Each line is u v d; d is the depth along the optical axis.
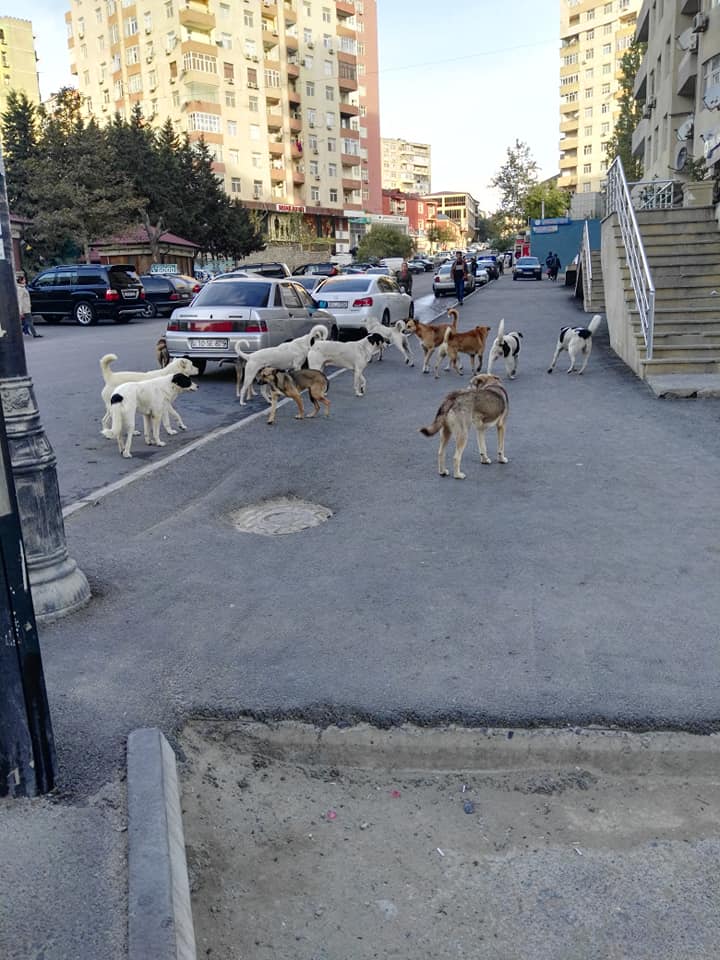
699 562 5.72
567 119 105.69
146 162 47.75
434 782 3.67
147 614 5.04
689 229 15.84
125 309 26.89
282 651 4.53
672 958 2.69
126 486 7.84
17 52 86.75
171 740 3.75
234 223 54.09
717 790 3.57
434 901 2.96
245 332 12.85
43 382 14.06
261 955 2.72
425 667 4.32
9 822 3.02
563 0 103.06
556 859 3.15
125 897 2.63
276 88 77.81
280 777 3.71
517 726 3.81
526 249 80.62
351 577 5.59
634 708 3.89
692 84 28.33
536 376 13.93
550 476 7.96
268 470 8.40
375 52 98.38
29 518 4.95
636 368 13.32
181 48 69.50
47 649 4.57
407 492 7.57
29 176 42.06
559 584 5.39
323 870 3.11
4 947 2.44
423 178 183.88
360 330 17.77
